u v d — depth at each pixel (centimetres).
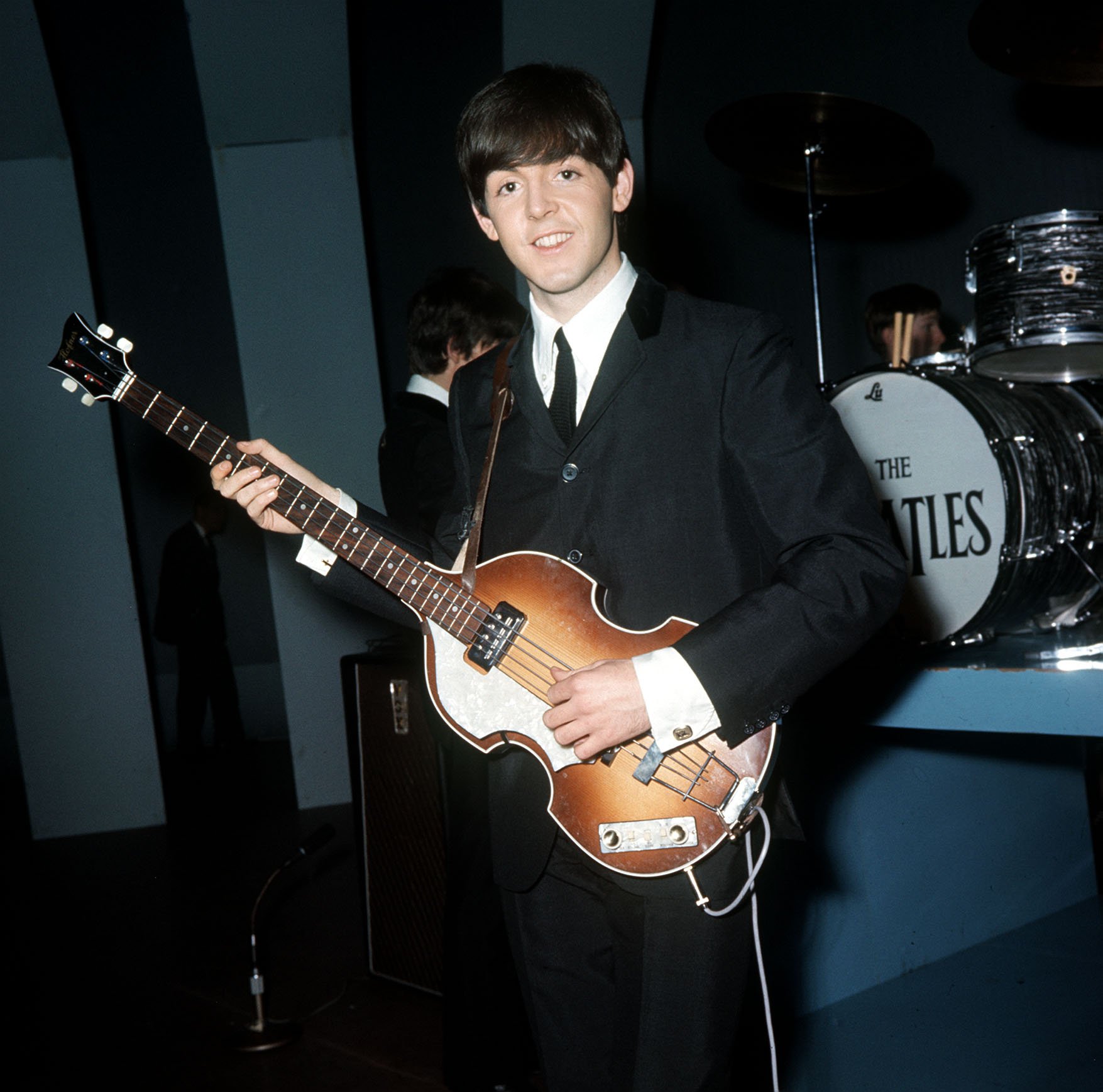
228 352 618
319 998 249
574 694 107
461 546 132
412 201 541
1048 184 389
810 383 117
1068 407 214
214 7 413
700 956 113
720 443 115
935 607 197
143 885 365
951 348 330
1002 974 229
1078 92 377
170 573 598
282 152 459
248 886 353
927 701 170
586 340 123
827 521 108
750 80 473
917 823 236
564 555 122
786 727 191
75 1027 244
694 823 113
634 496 118
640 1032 114
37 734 451
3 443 448
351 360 465
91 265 561
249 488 132
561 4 432
